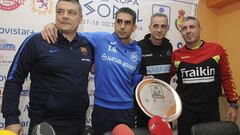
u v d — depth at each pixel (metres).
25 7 2.31
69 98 1.63
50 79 1.62
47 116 1.63
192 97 2.29
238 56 2.88
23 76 1.63
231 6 2.99
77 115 1.71
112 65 1.98
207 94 2.26
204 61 2.26
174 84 2.76
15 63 1.61
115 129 1.42
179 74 2.36
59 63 1.61
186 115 2.31
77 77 1.66
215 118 2.31
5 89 1.58
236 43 2.91
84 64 1.72
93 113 2.05
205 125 1.87
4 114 1.55
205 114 2.29
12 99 1.56
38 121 1.63
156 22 2.21
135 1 2.71
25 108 2.33
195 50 2.31
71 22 1.63
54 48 1.63
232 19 2.97
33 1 2.33
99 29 2.57
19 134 1.53
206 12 3.15
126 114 2.02
